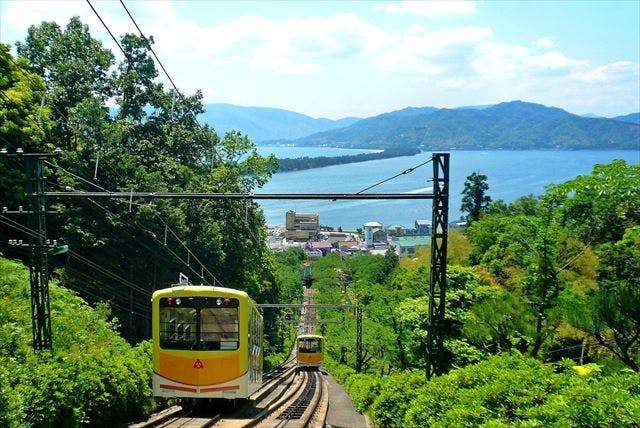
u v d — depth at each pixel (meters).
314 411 26.42
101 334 29.09
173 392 20.19
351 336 64.38
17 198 34.84
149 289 43.84
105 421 17.55
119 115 49.41
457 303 32.09
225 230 50.34
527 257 27.62
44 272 19.11
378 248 175.25
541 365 14.12
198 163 53.12
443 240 20.02
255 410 23.64
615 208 27.31
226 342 20.38
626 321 17.11
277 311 76.81
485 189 93.50
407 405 19.95
